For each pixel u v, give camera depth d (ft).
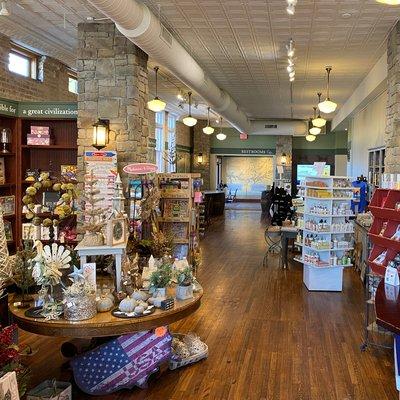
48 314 12.25
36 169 25.46
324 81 36.96
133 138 23.80
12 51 29.25
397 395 13.44
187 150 73.46
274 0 19.52
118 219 13.97
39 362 15.42
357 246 30.17
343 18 21.68
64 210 19.22
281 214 48.29
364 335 17.80
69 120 25.27
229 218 61.21
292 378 14.46
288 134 65.72
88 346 15.42
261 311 21.29
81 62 23.99
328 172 25.38
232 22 22.41
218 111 41.93
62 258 12.69
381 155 33.94
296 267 30.91
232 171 91.25
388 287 14.35
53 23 23.90
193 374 14.67
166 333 13.98
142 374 13.53
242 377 14.48
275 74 34.35
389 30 23.40
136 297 13.37
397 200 18.71
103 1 15.14
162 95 46.55
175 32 24.08
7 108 23.80
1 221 10.90
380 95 34.04
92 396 13.30
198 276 28.02
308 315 20.76
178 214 23.84
